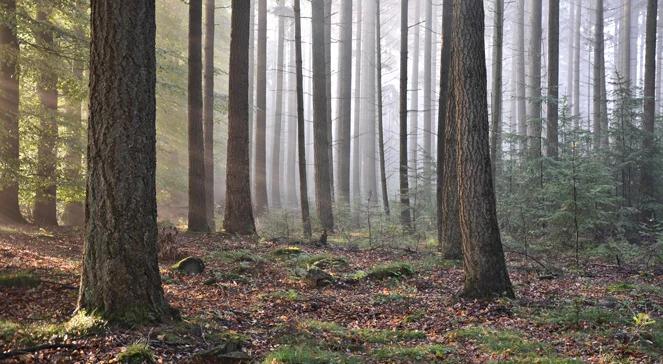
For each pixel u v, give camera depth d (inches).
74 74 610.5
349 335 303.3
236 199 689.6
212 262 506.9
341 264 536.7
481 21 407.5
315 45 940.6
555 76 857.5
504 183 807.1
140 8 267.1
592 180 616.4
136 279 267.1
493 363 247.1
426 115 1624.0
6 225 580.1
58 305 301.3
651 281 482.3
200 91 697.0
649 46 791.7
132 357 222.2
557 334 310.2
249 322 319.6
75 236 593.6
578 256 610.2
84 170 612.7
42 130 596.1
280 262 538.6
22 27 574.2
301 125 766.5
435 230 841.5
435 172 915.4
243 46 689.6
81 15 606.5
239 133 690.2
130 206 266.8
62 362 220.2
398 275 488.1
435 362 255.6
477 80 404.8
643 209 739.4
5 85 577.0
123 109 264.4
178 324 271.6
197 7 684.7
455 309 378.9
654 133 788.0
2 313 277.1
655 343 282.8
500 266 401.4
